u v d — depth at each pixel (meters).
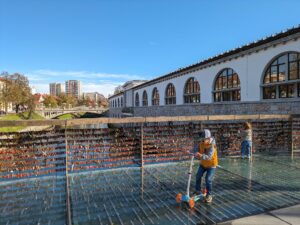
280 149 9.31
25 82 49.81
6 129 20.92
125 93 51.12
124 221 4.03
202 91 19.97
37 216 4.23
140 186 5.66
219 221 4.01
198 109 18.98
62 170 6.40
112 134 6.97
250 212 4.34
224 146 8.57
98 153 6.84
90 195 5.12
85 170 6.71
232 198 4.99
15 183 5.79
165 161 7.56
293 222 3.93
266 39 12.91
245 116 8.10
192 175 6.48
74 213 4.32
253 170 6.99
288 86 12.51
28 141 6.08
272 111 12.82
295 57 12.04
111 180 6.07
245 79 15.12
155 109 28.12
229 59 16.45
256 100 14.25
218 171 6.91
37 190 5.40
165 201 4.83
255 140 9.02
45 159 6.24
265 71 13.82
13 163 5.97
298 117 9.05
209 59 18.02
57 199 4.93
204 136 4.87
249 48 14.40
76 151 6.62
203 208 4.52
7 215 4.27
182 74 23.30
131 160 7.19
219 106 16.59
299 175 6.52
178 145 7.73
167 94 28.09
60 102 89.19
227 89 16.97
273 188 5.55
